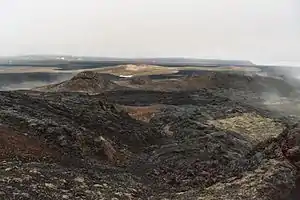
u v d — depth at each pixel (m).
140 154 29.59
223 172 23.66
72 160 22.44
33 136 23.23
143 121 43.62
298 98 78.69
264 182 18.92
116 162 25.66
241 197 18.53
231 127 44.56
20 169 18.41
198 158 28.33
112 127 32.47
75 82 69.81
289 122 48.84
